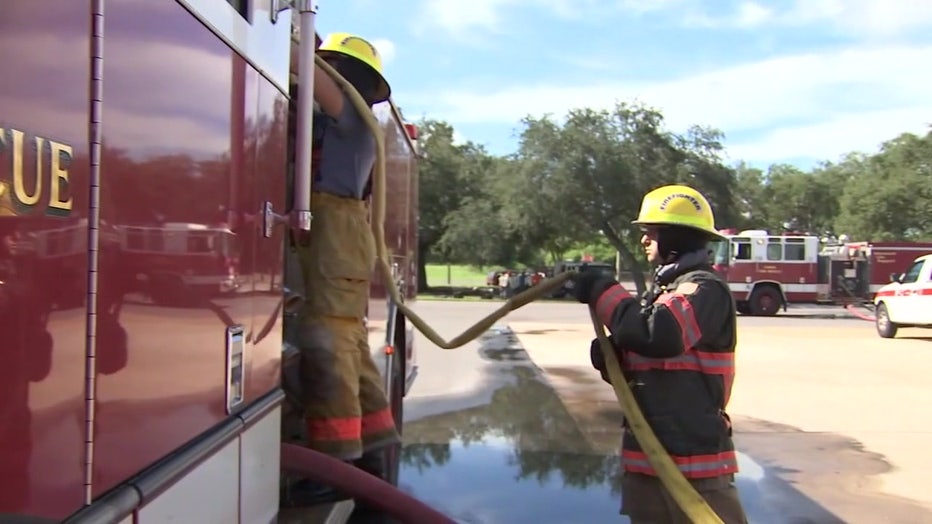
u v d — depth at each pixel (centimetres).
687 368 284
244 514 207
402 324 588
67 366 124
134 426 146
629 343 275
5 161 107
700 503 262
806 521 528
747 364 1271
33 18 113
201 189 176
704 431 281
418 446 700
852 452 708
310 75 243
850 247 2731
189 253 170
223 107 189
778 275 2584
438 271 6738
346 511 332
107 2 133
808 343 1603
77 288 126
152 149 151
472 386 1018
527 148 3456
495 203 3862
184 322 168
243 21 202
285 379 305
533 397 941
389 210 509
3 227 108
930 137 4306
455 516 518
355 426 311
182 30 164
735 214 3488
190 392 172
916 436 771
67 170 122
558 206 3428
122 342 141
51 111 118
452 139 4309
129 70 141
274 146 232
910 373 1177
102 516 130
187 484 167
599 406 888
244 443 207
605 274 292
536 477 607
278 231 238
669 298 276
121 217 140
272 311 233
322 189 310
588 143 3341
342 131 312
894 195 4278
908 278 1681
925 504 563
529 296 311
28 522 114
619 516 521
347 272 308
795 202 6469
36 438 116
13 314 110
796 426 815
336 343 306
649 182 3334
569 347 1440
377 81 340
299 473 282
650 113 3412
